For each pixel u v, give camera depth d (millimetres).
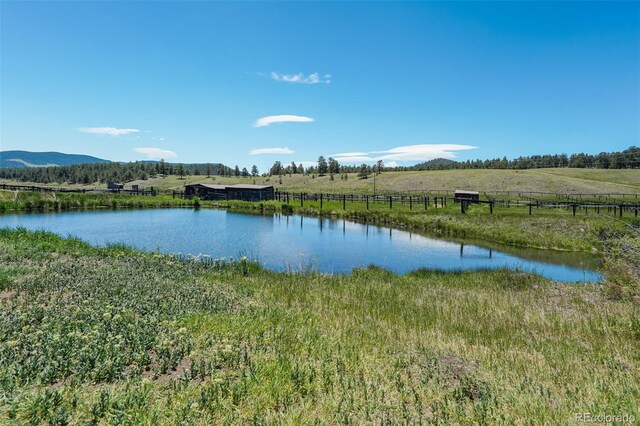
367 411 4887
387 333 8570
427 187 107188
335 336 7973
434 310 10742
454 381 6090
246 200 67500
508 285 14875
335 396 5289
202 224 34938
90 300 8883
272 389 5309
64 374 5488
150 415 4492
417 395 5422
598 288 13797
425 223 33812
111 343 6371
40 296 9195
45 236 19250
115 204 50281
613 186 101875
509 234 27047
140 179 173875
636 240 13445
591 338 8578
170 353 6363
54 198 46844
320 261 20609
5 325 6957
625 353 7531
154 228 31453
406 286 14211
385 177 131625
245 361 6297
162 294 10148
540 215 36438
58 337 6199
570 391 5723
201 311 8789
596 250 22906
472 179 112375
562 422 4754
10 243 16344
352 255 22219
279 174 188000
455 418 4887
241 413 4797
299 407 5020
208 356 6414
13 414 4293
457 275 17031
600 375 6375
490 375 6293
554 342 8195
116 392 5023
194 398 5008
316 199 65062
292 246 24703
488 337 8516
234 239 26859
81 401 4730
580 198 70812
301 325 8570
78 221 34844
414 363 6742
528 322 9750
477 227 29797
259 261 20234
